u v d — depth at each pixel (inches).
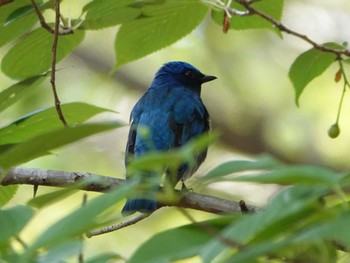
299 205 155.1
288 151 858.1
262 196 800.9
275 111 873.5
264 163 171.6
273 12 429.7
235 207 337.1
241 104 876.0
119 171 847.1
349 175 156.5
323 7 879.7
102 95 892.6
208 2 379.6
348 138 821.2
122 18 370.3
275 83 866.8
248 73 864.3
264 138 871.7
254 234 155.1
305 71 387.2
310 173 152.1
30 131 326.3
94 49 899.4
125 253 753.0
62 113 318.3
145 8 391.2
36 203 170.7
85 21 367.2
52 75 331.3
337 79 387.2
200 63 861.8
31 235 726.5
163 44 415.2
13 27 368.2
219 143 887.1
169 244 159.5
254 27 435.5
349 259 200.1
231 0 385.1
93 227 158.7
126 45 411.8
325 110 826.8
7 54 382.0
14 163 177.0
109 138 858.8
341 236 141.7
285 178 154.5
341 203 165.9
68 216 147.6
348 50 378.3
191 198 339.6
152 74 904.3
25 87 319.6
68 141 172.6
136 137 497.0
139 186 158.2
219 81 872.9
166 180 183.5
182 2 390.0
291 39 865.5
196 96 555.5
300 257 189.2
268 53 864.9
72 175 353.7
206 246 155.1
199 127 537.6
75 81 880.9
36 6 342.3
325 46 378.6
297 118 850.1
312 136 842.2
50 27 346.0
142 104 542.3
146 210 361.7
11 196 360.5
